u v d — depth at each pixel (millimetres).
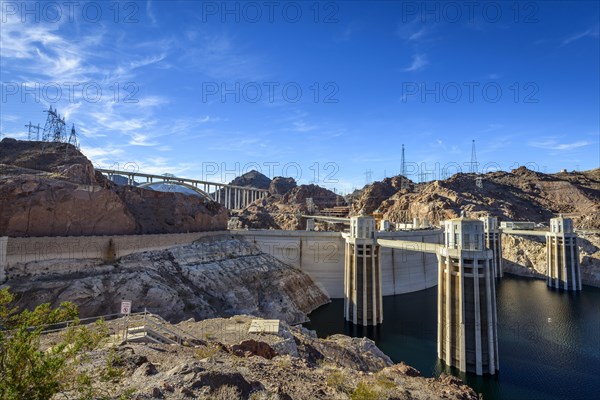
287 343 34156
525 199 188750
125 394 13797
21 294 51188
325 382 22578
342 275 98000
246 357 26812
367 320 75375
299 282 90938
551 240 114688
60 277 57812
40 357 12148
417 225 128125
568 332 68250
